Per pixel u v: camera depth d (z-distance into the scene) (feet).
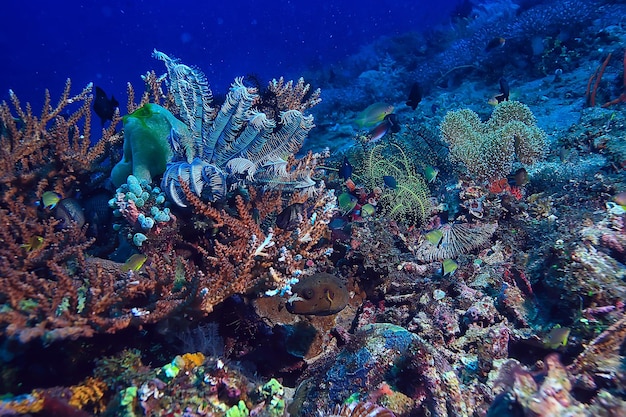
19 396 8.13
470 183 18.22
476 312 11.55
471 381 9.95
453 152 20.10
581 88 30.17
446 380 8.68
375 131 18.81
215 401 8.26
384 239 14.75
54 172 14.07
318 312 10.15
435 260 15.29
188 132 12.32
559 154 20.88
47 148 15.29
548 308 11.38
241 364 10.20
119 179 12.89
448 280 13.48
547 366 7.14
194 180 10.44
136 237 10.30
